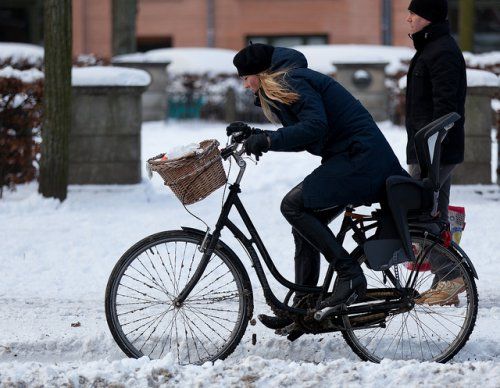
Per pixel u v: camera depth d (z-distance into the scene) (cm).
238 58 1527
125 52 6316
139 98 3372
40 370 1442
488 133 3334
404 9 8250
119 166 3359
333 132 1540
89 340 1708
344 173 1517
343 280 1540
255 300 2016
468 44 5897
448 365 1455
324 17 8369
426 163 1553
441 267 1590
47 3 3038
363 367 1451
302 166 3688
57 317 1909
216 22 8481
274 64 1523
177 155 1462
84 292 2130
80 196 3209
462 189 3281
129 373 1434
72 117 3344
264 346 1675
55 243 2552
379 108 5766
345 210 1580
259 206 3023
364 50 6212
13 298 2064
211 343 1636
